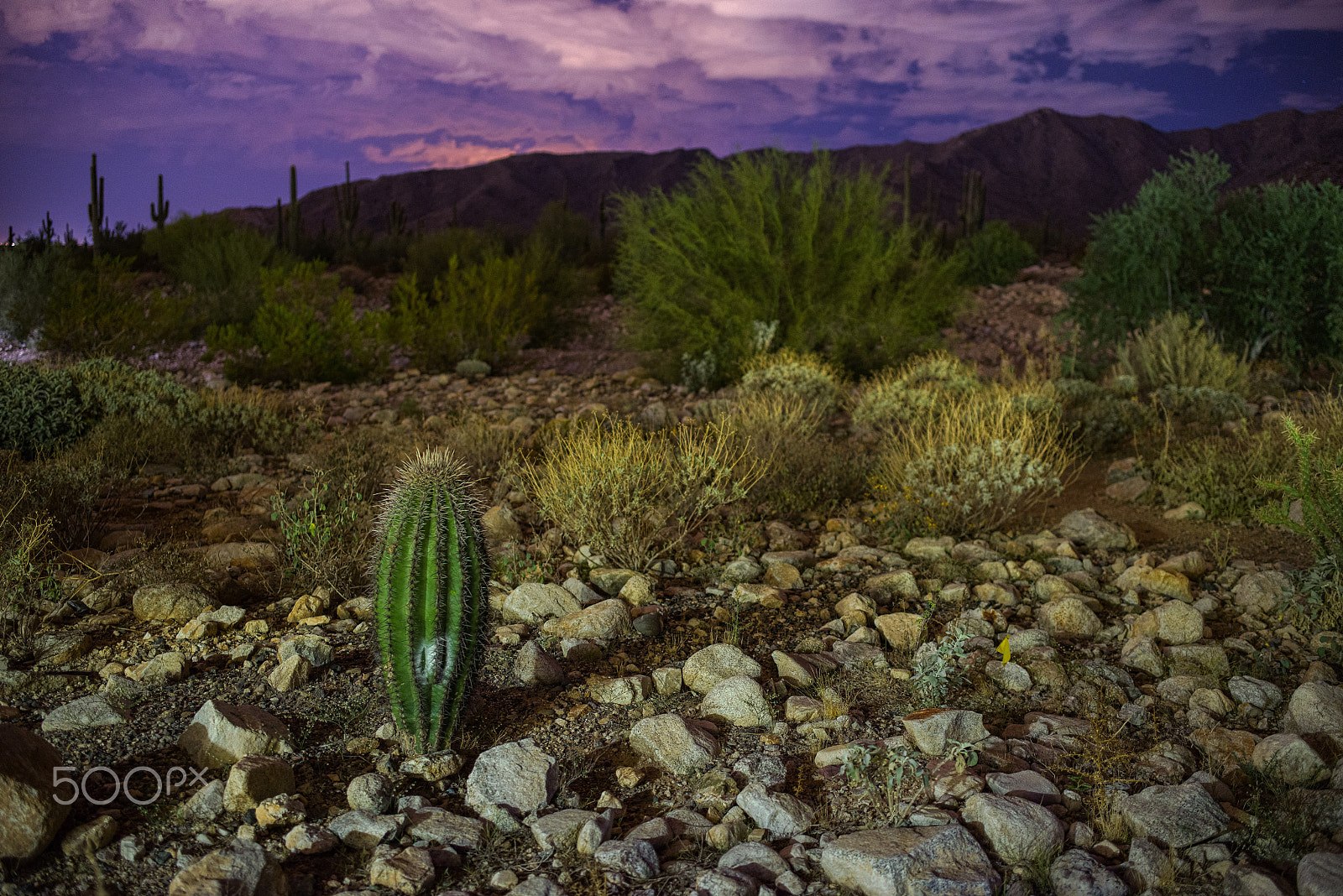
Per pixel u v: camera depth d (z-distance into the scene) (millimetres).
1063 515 6375
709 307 13039
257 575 4777
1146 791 2754
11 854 2324
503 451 7660
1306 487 4480
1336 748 3061
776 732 3273
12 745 2484
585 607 4535
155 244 23828
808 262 12570
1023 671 3721
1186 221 11734
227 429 8469
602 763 3104
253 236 22297
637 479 5281
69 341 13727
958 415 7301
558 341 16969
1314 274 10844
